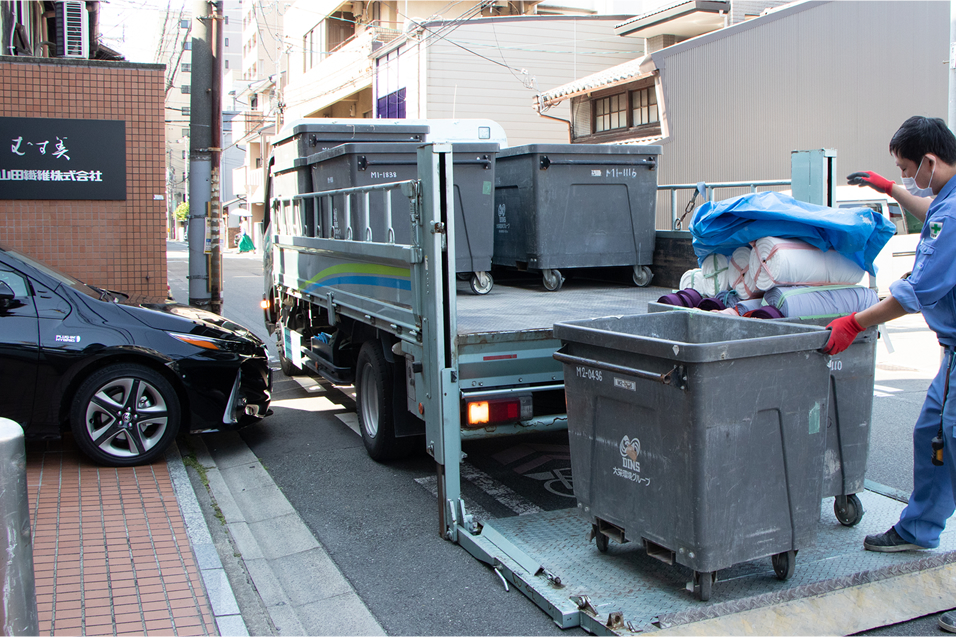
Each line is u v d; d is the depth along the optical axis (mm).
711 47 18703
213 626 3609
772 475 3518
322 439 7059
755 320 3990
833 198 5332
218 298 10906
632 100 20438
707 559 3385
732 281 4746
